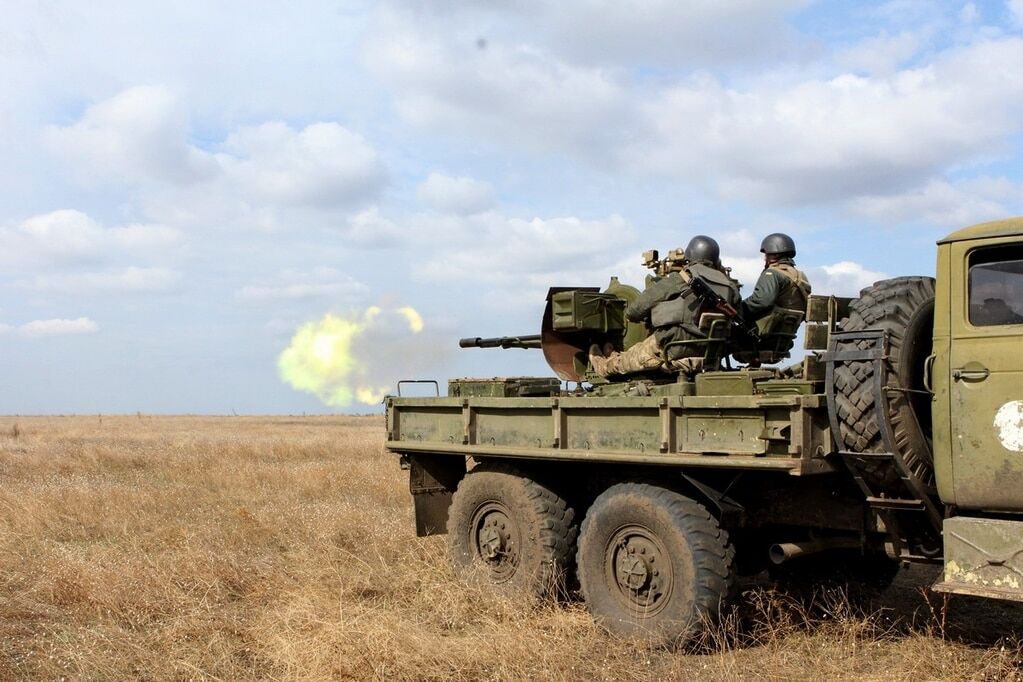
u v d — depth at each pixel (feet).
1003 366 16.71
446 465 29.09
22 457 61.93
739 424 19.44
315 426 146.92
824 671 18.15
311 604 21.65
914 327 18.04
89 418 225.35
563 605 23.63
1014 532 16.21
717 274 23.76
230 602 23.91
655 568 20.53
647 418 21.16
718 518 20.16
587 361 28.25
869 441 17.71
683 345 23.49
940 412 17.42
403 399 28.45
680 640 19.75
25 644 19.92
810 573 23.86
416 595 24.27
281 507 37.47
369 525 32.86
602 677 18.39
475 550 25.82
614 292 28.02
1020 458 16.43
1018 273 16.89
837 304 20.30
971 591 16.31
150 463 59.52
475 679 17.97
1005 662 17.76
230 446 71.20
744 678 18.06
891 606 22.88
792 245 24.81
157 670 18.25
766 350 24.44
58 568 25.27
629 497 20.89
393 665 18.08
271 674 18.10
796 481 20.45
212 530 32.07
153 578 24.36
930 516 18.02
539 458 23.48
